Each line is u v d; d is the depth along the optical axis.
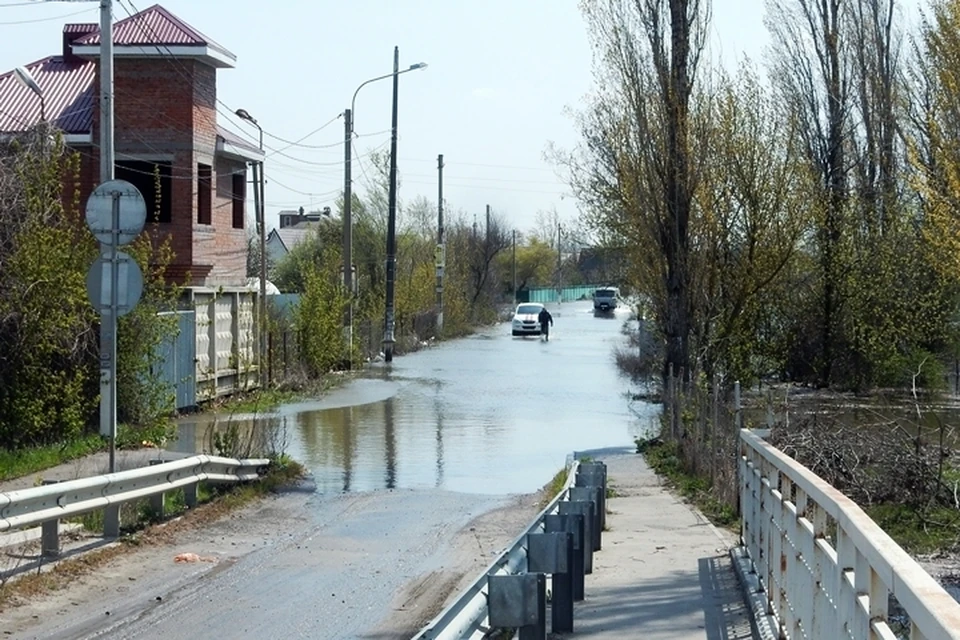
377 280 63.19
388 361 48.22
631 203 23.39
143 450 19.69
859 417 21.56
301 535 13.36
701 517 14.43
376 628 8.93
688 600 9.34
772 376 33.16
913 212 31.27
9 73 31.78
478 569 11.43
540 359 50.66
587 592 9.84
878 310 31.27
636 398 33.06
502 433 25.05
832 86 35.53
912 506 14.06
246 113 33.22
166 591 10.14
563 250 138.12
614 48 23.16
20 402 18.44
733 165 23.70
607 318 97.94
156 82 28.78
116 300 14.18
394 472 19.20
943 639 2.90
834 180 34.88
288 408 29.84
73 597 9.74
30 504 10.22
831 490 5.48
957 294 30.58
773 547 7.77
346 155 42.66
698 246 23.05
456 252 81.12
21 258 18.30
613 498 16.44
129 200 14.12
